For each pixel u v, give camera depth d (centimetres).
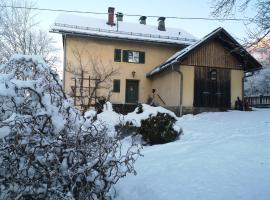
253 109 1991
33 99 400
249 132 1024
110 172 418
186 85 1856
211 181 552
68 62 2177
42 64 427
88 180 396
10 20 2905
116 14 2445
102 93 2189
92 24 2386
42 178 369
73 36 2209
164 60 2384
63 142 392
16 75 445
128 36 2270
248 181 538
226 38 1873
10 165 362
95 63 2214
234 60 1952
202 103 1873
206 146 809
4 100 405
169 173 612
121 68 2289
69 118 409
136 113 1070
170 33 2561
